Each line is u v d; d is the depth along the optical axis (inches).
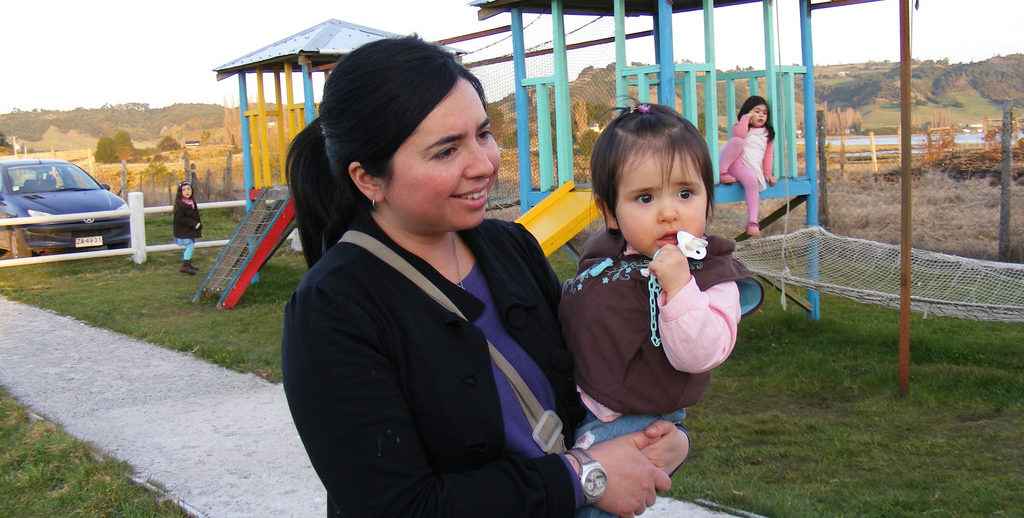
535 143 332.2
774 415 223.5
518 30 321.7
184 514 151.3
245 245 420.2
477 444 59.2
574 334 71.4
